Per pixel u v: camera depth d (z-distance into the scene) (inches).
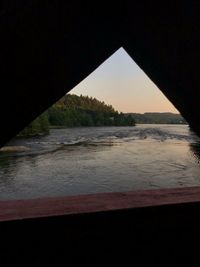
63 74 73.6
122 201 56.0
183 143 3041.3
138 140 3334.2
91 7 67.4
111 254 53.4
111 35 76.7
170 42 73.5
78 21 68.2
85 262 52.0
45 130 4618.6
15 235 47.9
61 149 2342.5
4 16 56.5
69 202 55.2
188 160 1812.3
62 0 59.4
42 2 56.9
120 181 1224.8
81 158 1845.5
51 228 49.7
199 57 69.9
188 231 56.6
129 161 1731.1
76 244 51.4
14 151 2194.9
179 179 1269.7
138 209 53.2
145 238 54.9
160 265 55.8
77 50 72.4
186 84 80.7
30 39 62.6
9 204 53.7
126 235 53.7
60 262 50.9
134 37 79.8
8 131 77.1
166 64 80.8
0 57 63.2
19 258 48.6
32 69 68.5
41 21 60.6
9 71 66.0
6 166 1571.1
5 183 1200.8
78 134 4389.8
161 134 4557.1
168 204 54.7
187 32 67.6
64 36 67.9
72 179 1262.3
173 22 67.8
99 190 1088.2
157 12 68.1
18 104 72.4
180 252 56.7
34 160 1768.0
